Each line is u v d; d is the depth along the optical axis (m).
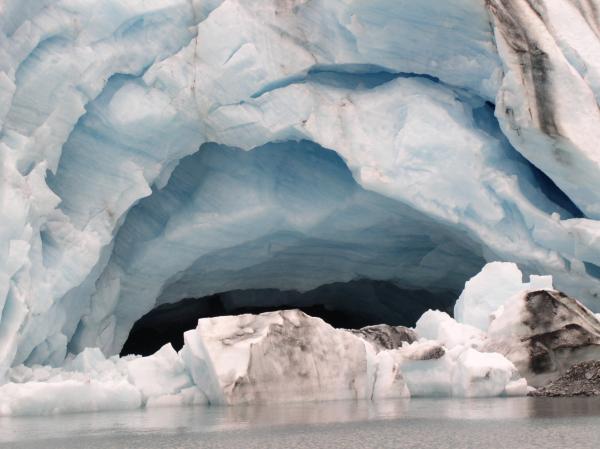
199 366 8.34
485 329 10.60
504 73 11.48
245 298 17.94
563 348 8.99
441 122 11.92
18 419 7.14
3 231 9.73
